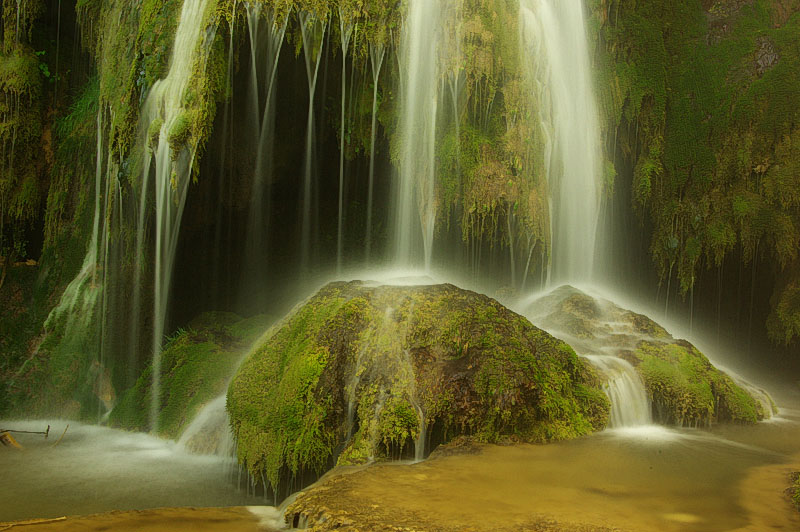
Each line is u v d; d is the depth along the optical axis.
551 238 9.25
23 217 11.30
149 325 9.24
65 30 11.86
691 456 5.50
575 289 8.76
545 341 6.42
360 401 5.73
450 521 3.73
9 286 10.91
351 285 6.92
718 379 7.35
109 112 9.77
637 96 10.76
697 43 11.05
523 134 8.63
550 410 5.85
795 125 10.23
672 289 11.45
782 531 3.74
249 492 5.93
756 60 10.68
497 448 5.39
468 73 8.36
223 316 10.02
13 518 5.14
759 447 6.00
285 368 6.24
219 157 9.65
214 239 10.55
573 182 9.77
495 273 9.12
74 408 9.45
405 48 8.59
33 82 11.36
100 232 10.05
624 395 6.68
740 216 10.42
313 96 9.00
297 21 8.01
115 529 4.15
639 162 11.17
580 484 4.59
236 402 6.38
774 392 9.92
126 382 9.34
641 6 11.02
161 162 8.20
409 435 5.48
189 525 4.26
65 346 10.04
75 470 6.56
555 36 9.52
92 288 10.12
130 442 7.73
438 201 8.64
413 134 8.77
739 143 10.55
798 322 10.27
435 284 6.82
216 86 7.84
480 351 5.92
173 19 8.38
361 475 4.68
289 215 10.84
